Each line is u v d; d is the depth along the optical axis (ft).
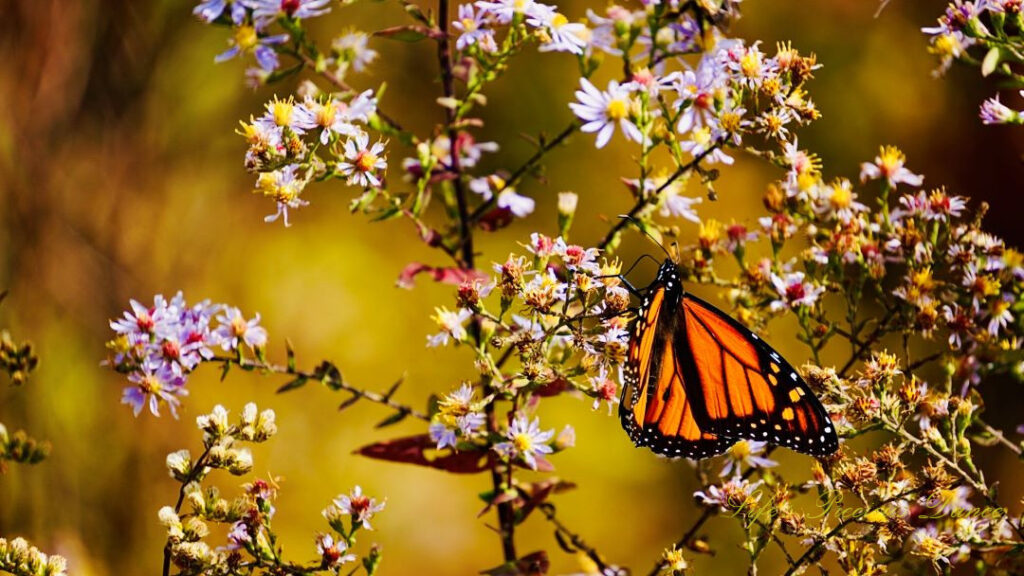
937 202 4.85
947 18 4.81
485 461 4.89
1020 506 6.54
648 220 4.85
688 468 7.57
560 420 7.69
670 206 4.89
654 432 4.81
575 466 7.52
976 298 4.81
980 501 4.89
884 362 4.76
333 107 4.76
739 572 6.46
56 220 6.68
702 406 4.80
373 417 7.66
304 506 7.23
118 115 7.27
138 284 7.17
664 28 4.87
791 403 4.76
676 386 4.81
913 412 4.80
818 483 4.76
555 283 4.75
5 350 4.84
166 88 7.58
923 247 4.85
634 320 4.76
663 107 4.83
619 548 7.29
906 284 4.84
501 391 4.76
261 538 4.75
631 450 7.64
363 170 4.77
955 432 4.78
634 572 7.22
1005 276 4.83
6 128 6.66
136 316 4.78
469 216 4.92
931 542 4.74
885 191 4.86
